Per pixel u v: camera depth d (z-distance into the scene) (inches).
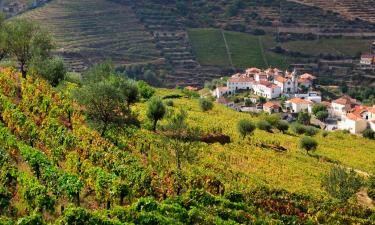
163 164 2989.7
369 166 4566.9
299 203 2886.3
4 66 4596.5
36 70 4153.5
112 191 2240.4
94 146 2802.7
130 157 2807.6
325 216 2768.2
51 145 2748.5
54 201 2058.3
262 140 4763.8
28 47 4367.6
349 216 2886.3
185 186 2696.9
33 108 3299.7
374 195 3501.5
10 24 4416.8
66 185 2174.0
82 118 3312.0
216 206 2474.2
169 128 3710.6
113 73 4439.0
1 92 3449.8
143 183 2470.5
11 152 2522.1
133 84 4042.8
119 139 3223.4
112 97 3316.9
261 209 2694.4
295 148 4869.6
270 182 3282.5
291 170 3759.8
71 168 2509.8
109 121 3395.7
